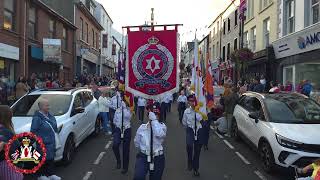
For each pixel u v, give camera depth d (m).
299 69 20.06
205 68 8.97
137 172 6.30
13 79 20.06
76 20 32.91
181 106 17.42
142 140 6.39
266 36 26.38
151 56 8.40
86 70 39.03
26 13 21.20
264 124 9.43
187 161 9.76
